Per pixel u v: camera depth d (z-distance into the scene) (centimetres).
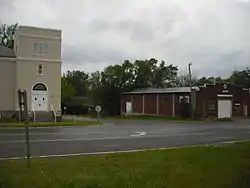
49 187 744
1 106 3775
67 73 9650
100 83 7319
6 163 1022
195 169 917
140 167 959
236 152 1215
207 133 2403
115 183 769
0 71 3791
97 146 1598
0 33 6144
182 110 5250
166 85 7962
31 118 3544
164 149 1413
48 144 1662
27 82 3794
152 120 4700
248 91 5475
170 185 752
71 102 7144
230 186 741
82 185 756
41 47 3872
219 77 8394
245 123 3900
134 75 7206
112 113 6775
